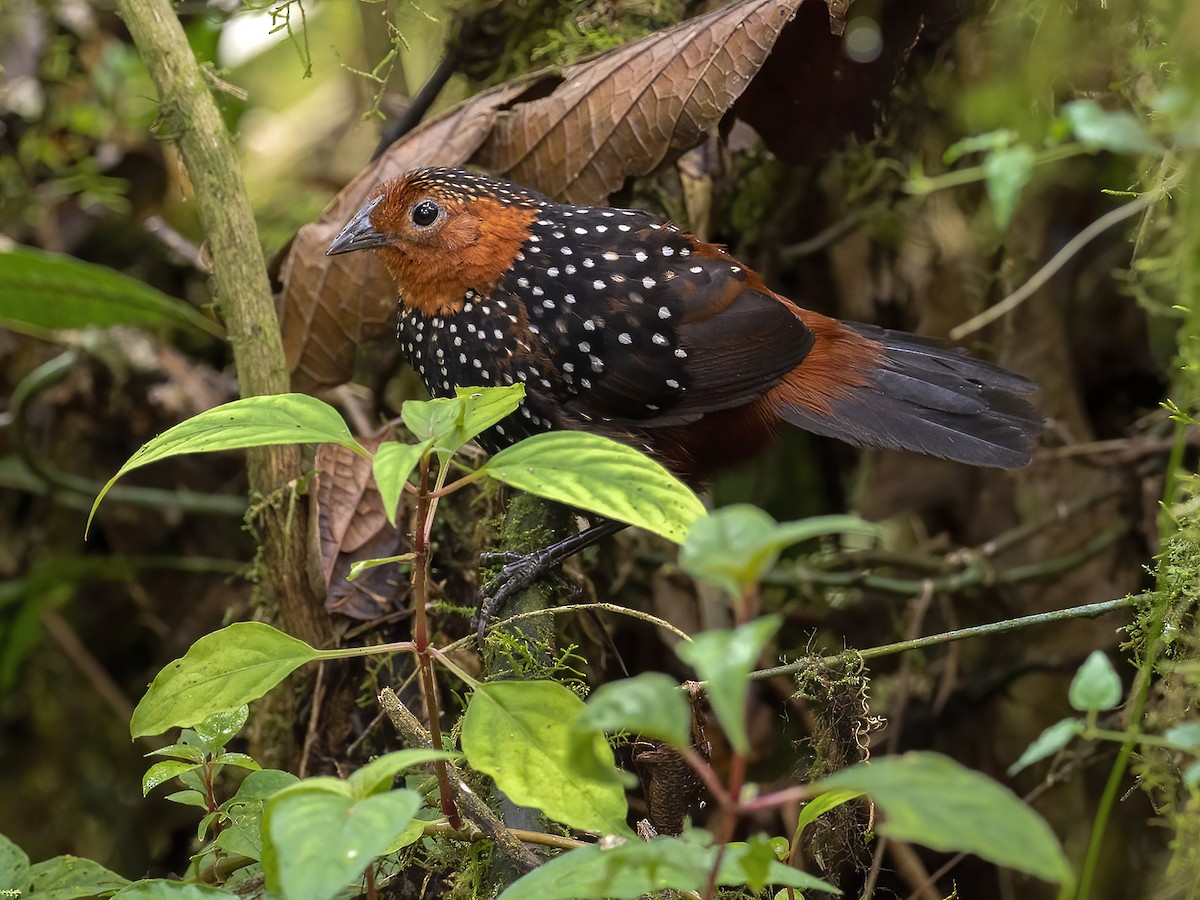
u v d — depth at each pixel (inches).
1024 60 182.7
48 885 116.1
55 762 264.1
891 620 231.8
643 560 208.1
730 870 82.3
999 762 222.8
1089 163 211.6
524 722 91.9
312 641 168.1
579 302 171.8
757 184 214.4
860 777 66.8
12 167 255.3
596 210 177.5
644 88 171.6
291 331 183.5
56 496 251.0
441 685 171.9
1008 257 214.5
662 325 171.5
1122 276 189.5
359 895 127.3
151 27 165.5
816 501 240.1
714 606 209.3
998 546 214.2
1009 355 220.1
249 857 119.8
